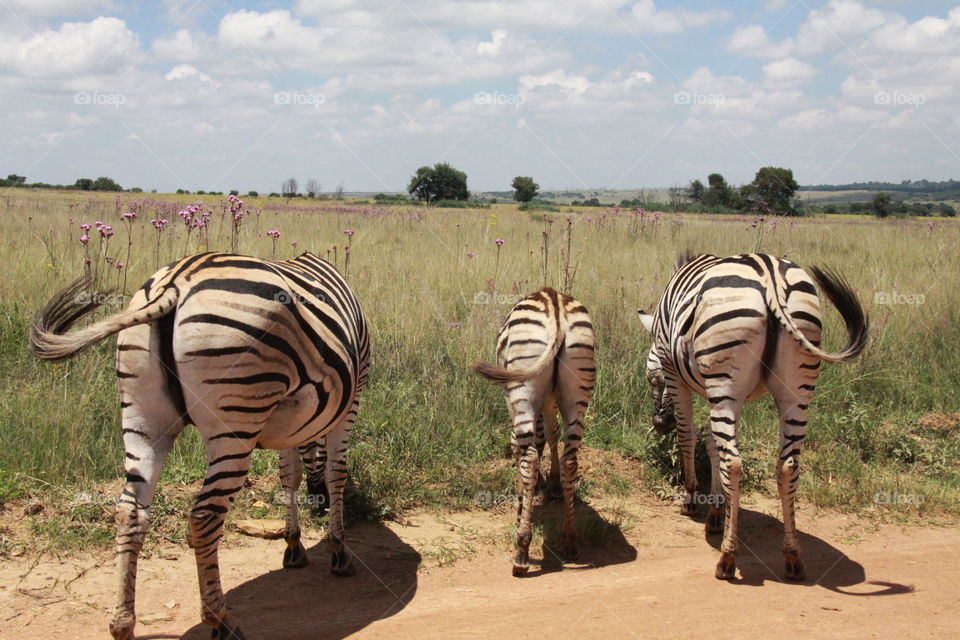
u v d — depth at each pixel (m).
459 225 15.81
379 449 6.16
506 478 6.17
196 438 5.98
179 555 4.61
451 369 7.57
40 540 4.52
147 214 14.42
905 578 4.65
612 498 6.10
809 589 4.46
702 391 5.13
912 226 16.50
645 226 16.41
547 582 4.56
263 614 4.00
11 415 5.64
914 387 8.19
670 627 3.89
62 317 3.60
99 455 5.55
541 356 4.79
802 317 4.52
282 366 3.47
